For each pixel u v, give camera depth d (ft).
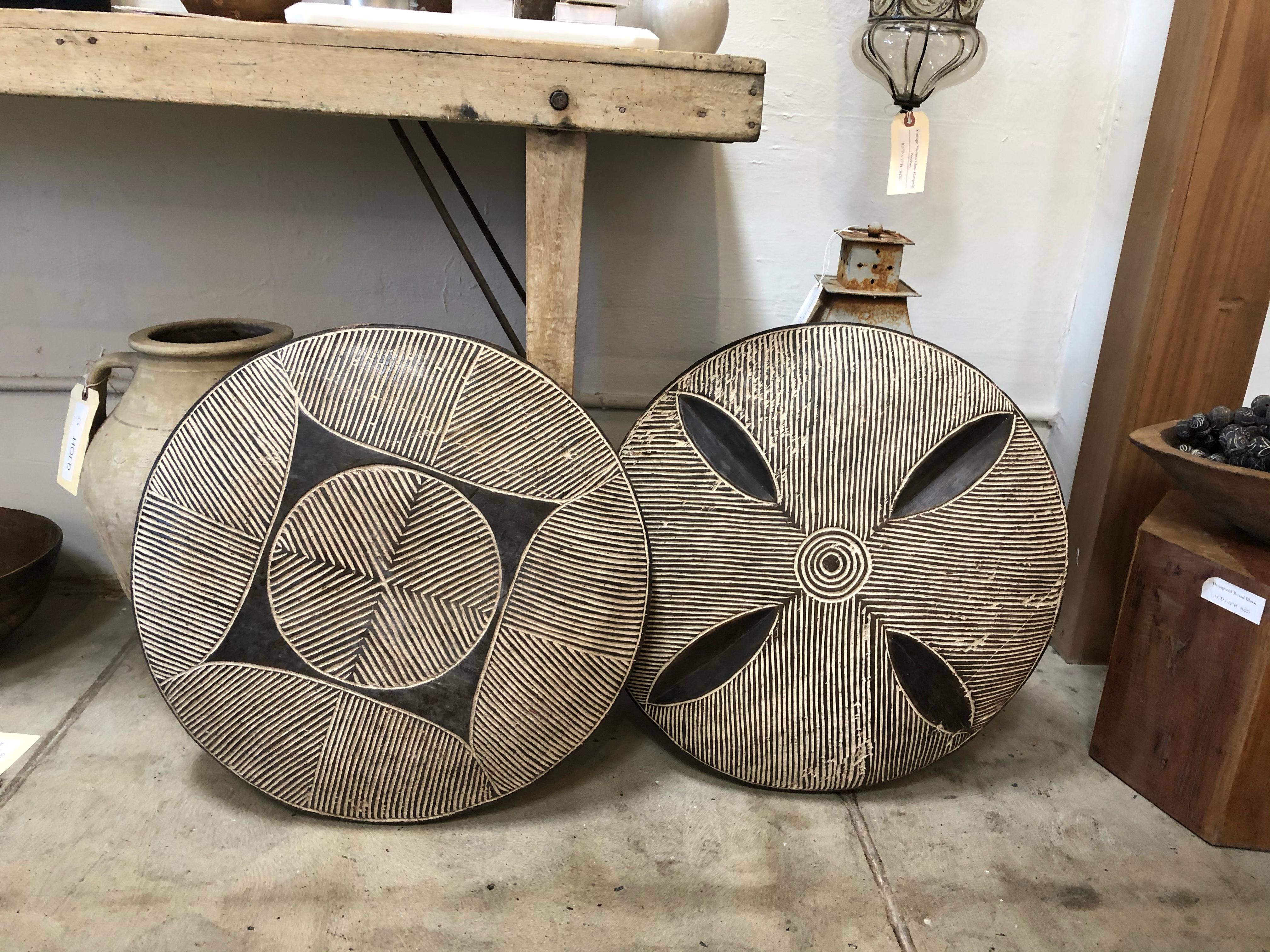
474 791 3.53
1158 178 4.30
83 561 5.11
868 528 3.57
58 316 4.60
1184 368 4.46
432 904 3.18
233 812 3.55
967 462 3.66
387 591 3.37
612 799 3.77
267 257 4.60
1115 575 4.84
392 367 3.31
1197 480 3.57
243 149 4.38
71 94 3.00
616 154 4.54
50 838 3.34
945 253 4.91
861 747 3.68
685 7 3.51
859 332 3.62
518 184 4.58
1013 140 4.72
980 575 3.63
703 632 3.66
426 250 4.67
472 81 3.09
